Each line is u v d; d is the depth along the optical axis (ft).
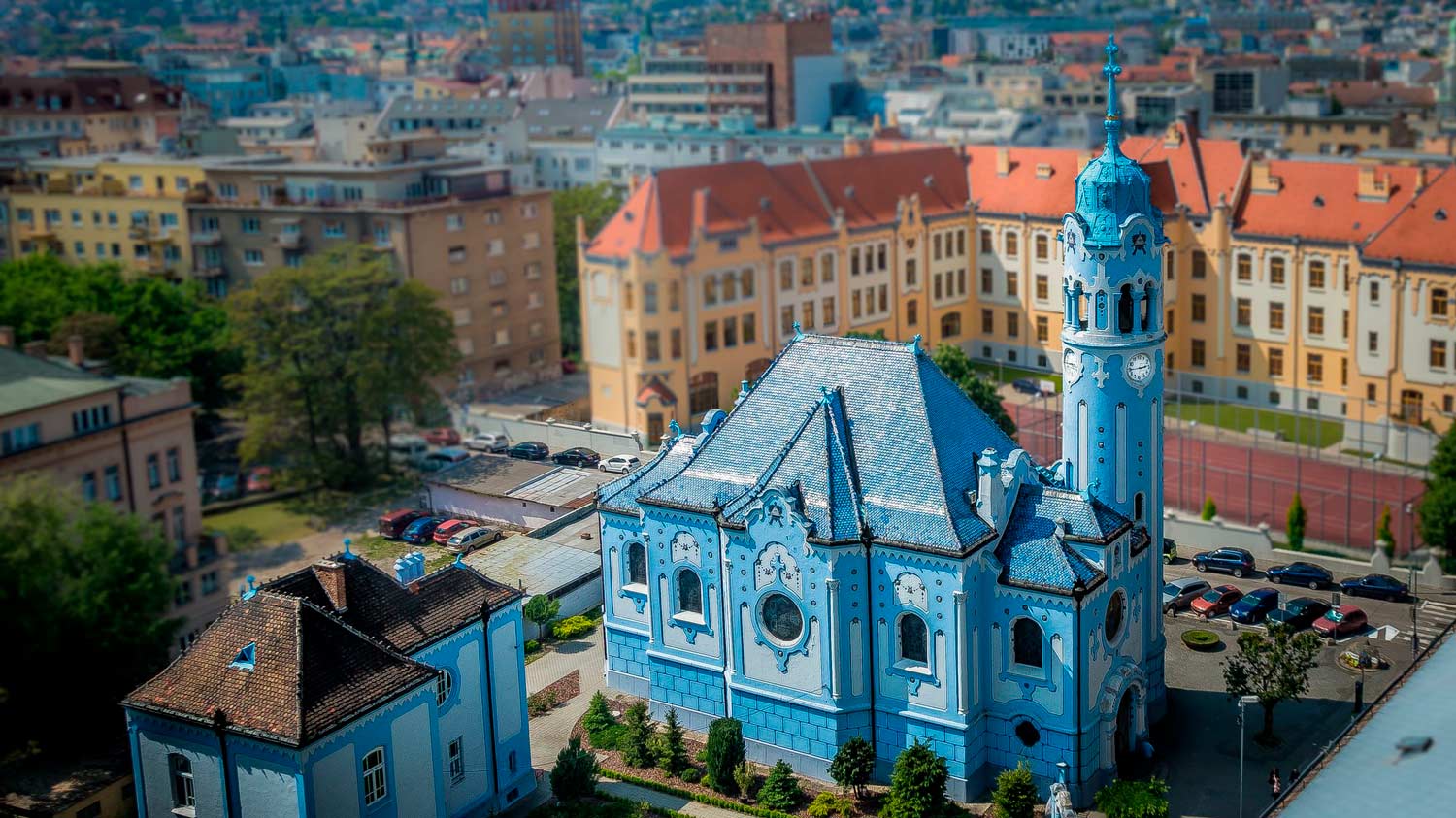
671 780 270.05
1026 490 264.31
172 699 227.81
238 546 422.41
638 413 491.31
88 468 352.69
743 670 274.77
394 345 479.41
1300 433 487.20
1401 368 473.67
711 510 272.72
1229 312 518.37
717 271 495.41
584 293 503.20
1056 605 249.14
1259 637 275.59
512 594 259.60
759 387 288.51
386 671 231.09
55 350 481.46
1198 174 529.04
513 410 540.52
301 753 215.10
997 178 568.00
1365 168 491.31
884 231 538.88
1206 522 374.43
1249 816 249.75
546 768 275.39
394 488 470.80
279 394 460.55
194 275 615.57
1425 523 369.71
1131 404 267.80
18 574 280.92
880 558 257.55
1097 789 257.14
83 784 266.57
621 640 299.99
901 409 269.85
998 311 567.59
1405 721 191.42
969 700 256.11
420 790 237.45
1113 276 263.08
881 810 254.68
